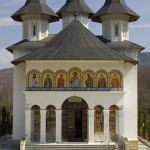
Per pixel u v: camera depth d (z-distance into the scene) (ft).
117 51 179.22
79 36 171.42
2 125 218.79
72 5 201.05
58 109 157.89
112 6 187.21
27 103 158.51
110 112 167.02
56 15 190.60
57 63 159.53
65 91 158.10
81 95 158.40
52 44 169.68
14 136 173.78
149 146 183.32
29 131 157.69
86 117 169.48
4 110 223.71
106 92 158.40
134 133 172.04
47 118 166.20
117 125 163.32
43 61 158.51
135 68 173.37
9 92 531.09
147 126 207.62
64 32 174.70
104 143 151.64
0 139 208.95
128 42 183.42
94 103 158.30
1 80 586.04
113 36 186.91
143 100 442.91
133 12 188.14
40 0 190.39
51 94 158.51
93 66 159.84
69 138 169.89
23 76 175.32
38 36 187.11
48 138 165.58
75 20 179.63
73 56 157.69
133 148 170.91
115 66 160.25
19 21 198.70
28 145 151.84
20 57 172.86
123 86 164.35
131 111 172.55
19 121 174.40
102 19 190.70
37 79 159.63
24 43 183.01
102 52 162.91
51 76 159.43
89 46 166.91
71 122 170.71
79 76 159.43
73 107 170.71
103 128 160.66
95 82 159.43
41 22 188.55
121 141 149.59
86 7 202.90
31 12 184.55
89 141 155.84
